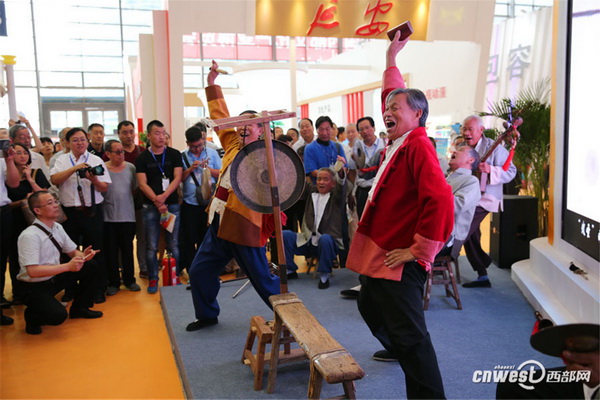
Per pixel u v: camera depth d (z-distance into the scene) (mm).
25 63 18422
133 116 12141
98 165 4531
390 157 2223
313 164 5379
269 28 7070
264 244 3191
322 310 3936
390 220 2174
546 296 3703
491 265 5125
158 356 3508
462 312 3787
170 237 5117
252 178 2746
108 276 4977
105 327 4074
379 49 12625
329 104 15680
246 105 12469
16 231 4566
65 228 4660
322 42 21125
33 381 3148
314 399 2137
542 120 5508
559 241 4055
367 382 2758
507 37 10328
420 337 2107
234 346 3322
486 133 6734
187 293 4500
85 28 18844
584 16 3441
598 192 3195
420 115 2225
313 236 4746
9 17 17922
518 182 7094
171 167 4957
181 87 7074
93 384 3100
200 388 2766
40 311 3871
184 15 6855
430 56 10750
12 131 4594
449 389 2648
